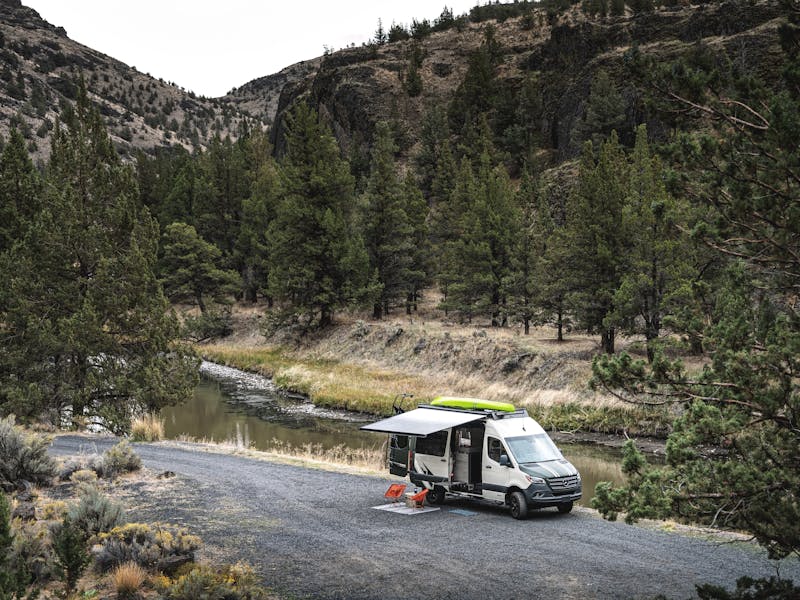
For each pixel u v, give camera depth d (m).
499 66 146.12
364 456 26.98
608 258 39.69
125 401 32.16
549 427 34.06
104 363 32.31
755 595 7.65
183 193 90.44
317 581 11.30
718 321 8.73
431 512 16.86
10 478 17.36
